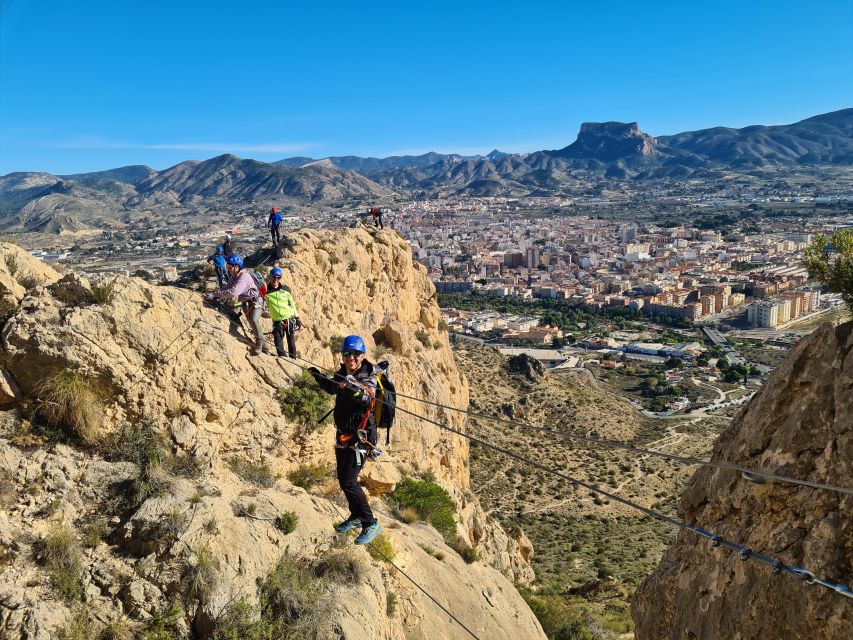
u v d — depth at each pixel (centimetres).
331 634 1144
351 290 2506
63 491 1141
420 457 2630
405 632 1402
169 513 1141
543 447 8250
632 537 5659
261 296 1559
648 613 1031
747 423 918
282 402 1568
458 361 10975
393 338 2692
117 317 1282
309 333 2103
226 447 1423
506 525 5734
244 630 1072
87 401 1204
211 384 1400
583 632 2623
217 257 1939
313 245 2422
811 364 841
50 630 962
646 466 8019
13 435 1171
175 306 1423
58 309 1257
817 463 772
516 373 10881
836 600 676
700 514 988
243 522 1215
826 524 719
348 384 849
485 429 8362
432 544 1884
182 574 1088
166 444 1275
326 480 1684
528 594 2866
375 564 1410
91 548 1092
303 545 1276
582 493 6856
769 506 821
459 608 1620
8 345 1197
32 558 1041
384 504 2048
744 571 817
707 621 867
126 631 1015
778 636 741
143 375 1291
